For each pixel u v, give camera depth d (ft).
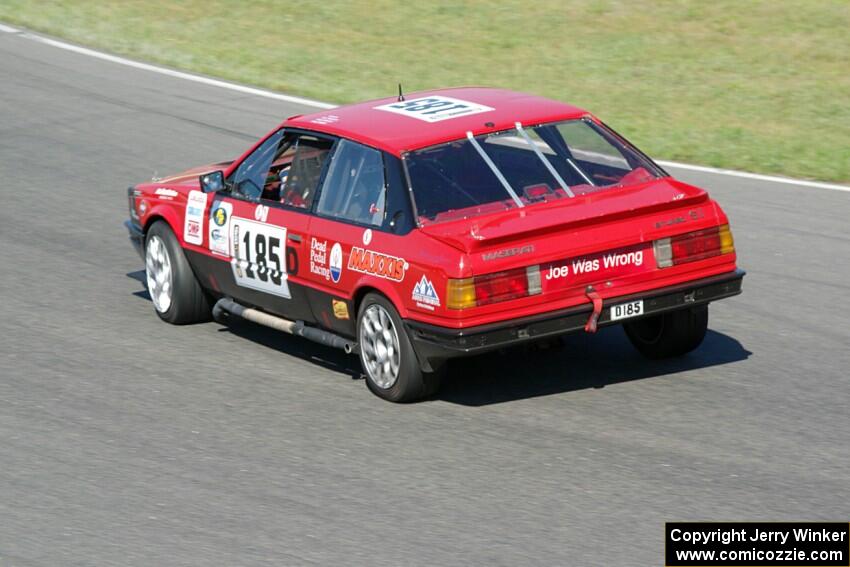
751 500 65.36
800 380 82.48
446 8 214.69
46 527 64.64
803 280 104.17
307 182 85.87
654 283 77.82
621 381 83.05
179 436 76.48
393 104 88.53
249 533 63.36
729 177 136.67
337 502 66.64
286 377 86.53
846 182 134.31
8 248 117.29
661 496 66.13
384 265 77.97
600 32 201.05
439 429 76.23
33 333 96.43
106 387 85.15
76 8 218.38
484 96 88.48
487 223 75.51
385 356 80.18
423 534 62.64
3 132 154.40
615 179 81.25
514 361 87.76
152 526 64.44
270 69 184.96
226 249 92.22
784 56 186.91
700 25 201.87
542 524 63.36
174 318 98.43
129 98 168.76
